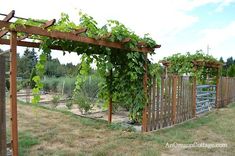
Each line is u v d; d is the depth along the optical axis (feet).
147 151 15.02
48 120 23.59
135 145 16.30
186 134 19.52
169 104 23.17
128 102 21.22
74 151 14.73
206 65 32.86
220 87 37.35
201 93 32.04
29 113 27.35
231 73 67.15
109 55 20.16
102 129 20.49
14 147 12.47
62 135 18.24
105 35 16.97
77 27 15.15
